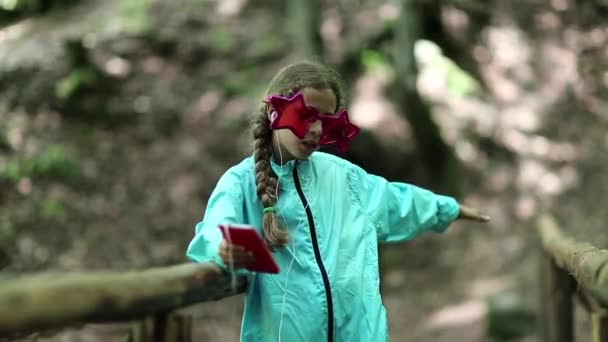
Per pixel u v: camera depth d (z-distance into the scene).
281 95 2.29
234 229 1.88
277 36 10.88
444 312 7.99
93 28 10.73
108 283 1.48
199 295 1.95
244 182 2.30
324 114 2.29
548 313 4.62
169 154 9.76
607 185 9.42
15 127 9.59
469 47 10.98
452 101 10.34
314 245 2.31
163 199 9.35
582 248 2.56
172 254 8.88
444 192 9.73
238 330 7.69
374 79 10.24
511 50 10.93
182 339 1.95
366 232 2.44
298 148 2.25
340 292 2.29
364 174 2.58
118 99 10.08
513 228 9.35
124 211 9.17
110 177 9.43
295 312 2.26
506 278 8.49
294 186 2.35
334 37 10.77
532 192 9.65
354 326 2.29
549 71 10.75
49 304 1.30
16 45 10.59
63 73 10.04
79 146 9.60
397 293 8.72
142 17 10.97
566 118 10.32
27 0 11.41
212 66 10.58
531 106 10.43
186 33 10.87
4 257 8.55
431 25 11.05
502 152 10.08
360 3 11.28
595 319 2.70
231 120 9.90
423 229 2.66
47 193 9.10
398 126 9.91
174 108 10.11
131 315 1.59
